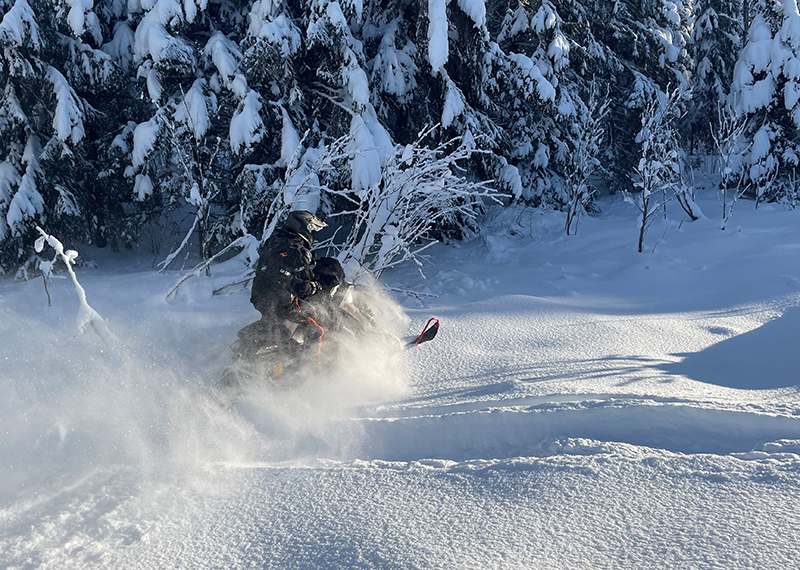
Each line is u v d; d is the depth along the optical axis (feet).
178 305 22.21
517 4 41.47
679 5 58.54
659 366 14.75
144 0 31.12
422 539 7.51
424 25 34.22
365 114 32.24
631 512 7.77
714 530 7.18
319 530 8.01
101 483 9.74
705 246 29.07
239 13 37.52
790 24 42.45
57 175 33.99
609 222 38.14
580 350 16.38
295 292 14.15
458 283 26.73
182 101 31.37
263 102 31.81
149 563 7.60
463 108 34.88
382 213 23.88
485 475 9.17
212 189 31.45
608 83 47.85
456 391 13.64
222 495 9.32
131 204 39.19
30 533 8.24
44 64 32.42
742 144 45.03
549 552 7.04
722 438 10.23
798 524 7.13
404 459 10.82
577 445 9.96
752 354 15.53
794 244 26.99
